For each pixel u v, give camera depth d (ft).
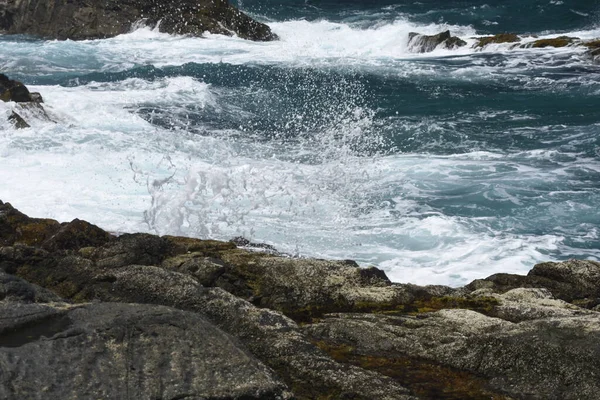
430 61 79.71
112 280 17.94
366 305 18.52
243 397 10.76
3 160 39.11
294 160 44.16
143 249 21.04
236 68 74.84
